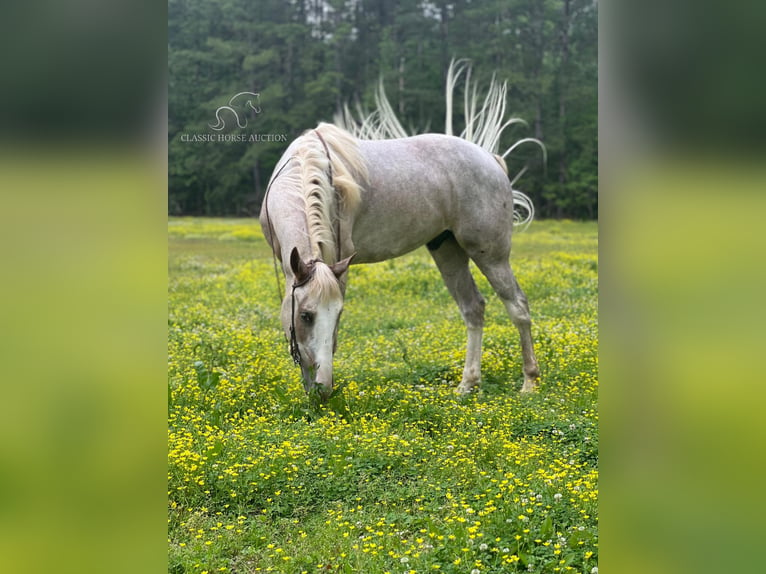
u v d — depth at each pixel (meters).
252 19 31.47
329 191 5.12
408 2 32.31
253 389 5.55
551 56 31.03
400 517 3.60
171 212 28.52
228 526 3.50
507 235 5.99
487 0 31.69
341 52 32.12
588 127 29.23
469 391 5.76
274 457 4.16
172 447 4.20
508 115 29.28
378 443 4.42
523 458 4.25
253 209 28.58
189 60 29.34
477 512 3.59
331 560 3.21
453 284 6.07
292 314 4.82
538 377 5.91
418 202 5.58
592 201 28.38
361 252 5.62
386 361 6.69
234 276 12.09
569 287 10.66
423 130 30.19
